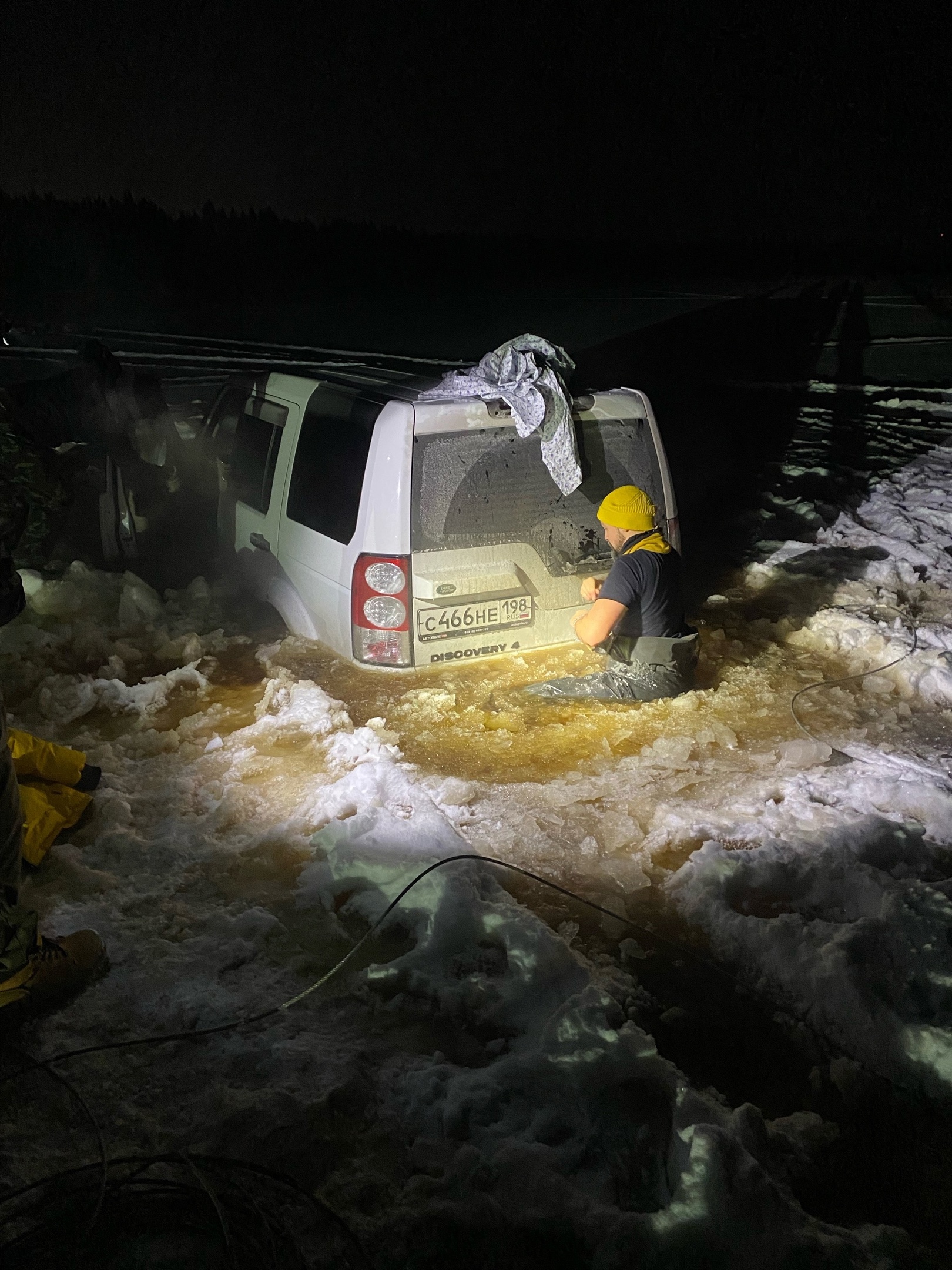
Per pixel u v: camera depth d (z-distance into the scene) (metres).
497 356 5.45
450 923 3.55
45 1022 3.13
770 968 3.42
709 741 4.98
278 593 6.18
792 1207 2.51
